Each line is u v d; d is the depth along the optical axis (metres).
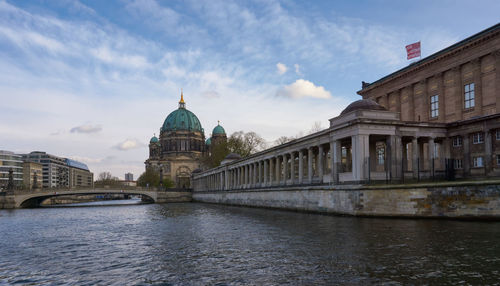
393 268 18.73
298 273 18.66
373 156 56.94
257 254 23.70
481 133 49.56
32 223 54.28
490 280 16.47
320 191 50.94
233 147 140.12
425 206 37.44
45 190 113.44
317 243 26.38
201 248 26.95
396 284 16.33
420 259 20.28
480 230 28.95
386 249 23.08
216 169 127.44
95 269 21.75
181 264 21.97
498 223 32.41
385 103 75.31
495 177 46.69
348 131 49.34
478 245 23.34
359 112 48.72
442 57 60.91
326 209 49.31
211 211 72.19
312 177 61.78
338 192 46.41
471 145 50.78
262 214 56.50
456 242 24.41
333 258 21.39
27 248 30.23
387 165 49.31
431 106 64.19
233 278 18.44
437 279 16.80
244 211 67.25
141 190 135.25
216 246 27.45
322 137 56.62
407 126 49.94
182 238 32.72
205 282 18.02
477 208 34.31
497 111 51.94
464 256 20.62
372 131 47.59
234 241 29.47
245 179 96.19
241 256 23.34
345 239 27.27
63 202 182.88
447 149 53.34
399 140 49.19
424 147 63.38
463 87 58.12
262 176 101.25
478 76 54.91
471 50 56.09
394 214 39.53
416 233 28.55
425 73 65.00
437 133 52.28
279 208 65.69
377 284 16.42
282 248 25.25
